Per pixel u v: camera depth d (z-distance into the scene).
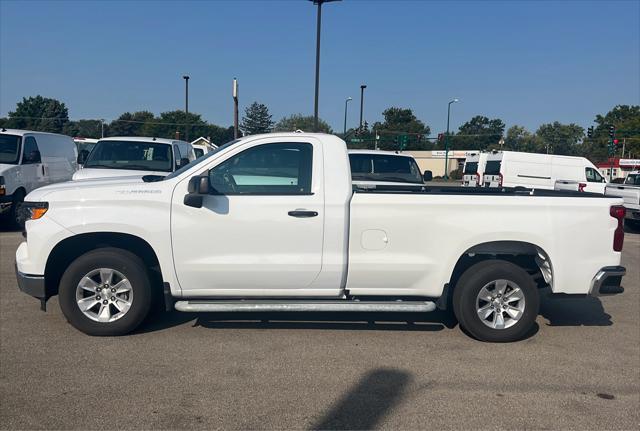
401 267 5.50
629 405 4.28
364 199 5.46
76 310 5.45
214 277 5.43
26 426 3.75
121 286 5.50
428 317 6.50
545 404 4.27
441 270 5.55
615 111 96.44
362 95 34.91
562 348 5.57
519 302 5.66
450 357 5.24
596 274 5.67
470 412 4.11
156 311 6.44
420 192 5.72
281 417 3.96
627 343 5.77
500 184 22.91
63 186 5.61
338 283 5.52
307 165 5.53
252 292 5.52
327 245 5.44
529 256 6.00
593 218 5.64
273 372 4.76
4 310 6.34
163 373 4.68
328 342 5.56
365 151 11.52
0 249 10.10
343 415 4.01
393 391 4.45
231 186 5.50
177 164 12.11
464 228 5.53
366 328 6.04
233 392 4.34
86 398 4.18
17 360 4.89
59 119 79.25
